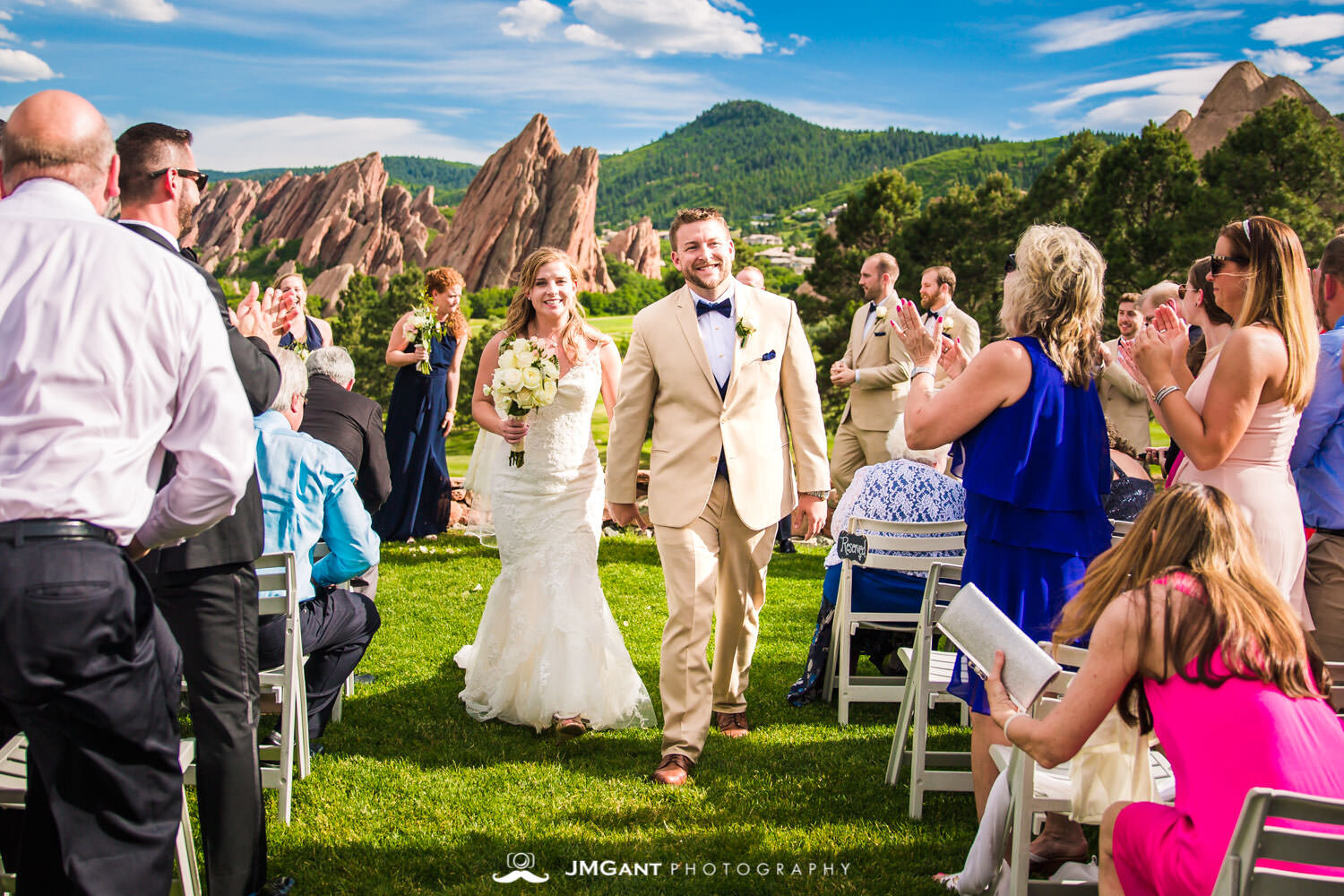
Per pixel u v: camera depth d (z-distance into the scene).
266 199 143.75
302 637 3.74
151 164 2.57
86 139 2.24
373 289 71.25
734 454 3.95
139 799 2.18
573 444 4.36
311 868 3.08
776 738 4.23
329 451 3.74
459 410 49.25
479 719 4.43
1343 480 3.40
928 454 4.33
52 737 2.09
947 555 4.11
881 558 4.15
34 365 2.06
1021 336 3.03
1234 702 2.04
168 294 2.20
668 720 3.91
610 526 9.13
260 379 2.71
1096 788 2.55
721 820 3.44
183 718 4.45
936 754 3.71
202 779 2.71
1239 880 1.82
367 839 3.28
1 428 2.05
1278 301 3.01
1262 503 3.07
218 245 140.75
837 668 4.77
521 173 120.38
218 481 2.26
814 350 37.47
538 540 4.33
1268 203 28.25
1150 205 32.12
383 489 5.15
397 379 7.93
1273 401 3.05
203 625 2.67
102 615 2.06
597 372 4.42
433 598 6.40
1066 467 2.96
